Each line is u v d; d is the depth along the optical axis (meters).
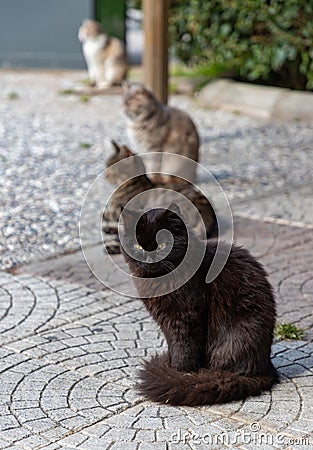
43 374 4.01
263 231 6.70
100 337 4.52
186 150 8.18
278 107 12.30
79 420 3.54
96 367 4.11
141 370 3.91
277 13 12.00
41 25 17.30
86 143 10.16
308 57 12.44
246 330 3.79
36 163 9.09
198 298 3.71
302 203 7.66
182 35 13.65
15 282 5.46
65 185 8.15
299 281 5.51
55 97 13.88
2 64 17.75
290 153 9.95
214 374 3.76
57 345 4.38
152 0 9.51
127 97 8.16
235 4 12.27
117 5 17.00
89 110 12.69
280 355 4.30
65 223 6.91
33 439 3.37
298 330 4.62
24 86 15.05
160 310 3.76
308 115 12.05
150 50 9.72
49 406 3.67
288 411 3.62
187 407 3.67
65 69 17.48
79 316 4.84
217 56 13.23
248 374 3.82
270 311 3.88
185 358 3.82
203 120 12.06
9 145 10.01
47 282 5.47
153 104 8.08
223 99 13.06
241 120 12.09
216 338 3.83
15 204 7.47
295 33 12.19
